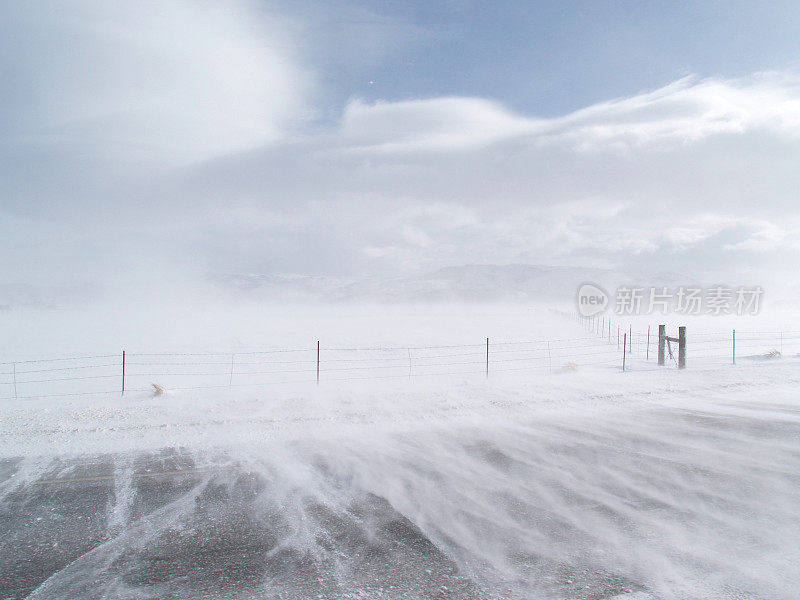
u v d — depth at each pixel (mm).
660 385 14219
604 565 4938
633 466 7863
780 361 18625
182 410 11656
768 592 4434
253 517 6223
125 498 6855
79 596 4574
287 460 8359
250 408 11797
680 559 5035
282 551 5355
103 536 5762
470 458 8344
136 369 21172
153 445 9195
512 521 5984
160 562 5168
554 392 13359
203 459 8445
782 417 10914
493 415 11156
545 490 6941
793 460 8094
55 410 11742
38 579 4875
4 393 15469
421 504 6539
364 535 5695
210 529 5906
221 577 4863
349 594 4512
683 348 17562
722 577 4688
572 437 9500
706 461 8062
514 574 4797
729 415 11102
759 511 6180
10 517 6289
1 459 8500
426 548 5363
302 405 12062
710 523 5855
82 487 7266
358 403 12250
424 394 13234
